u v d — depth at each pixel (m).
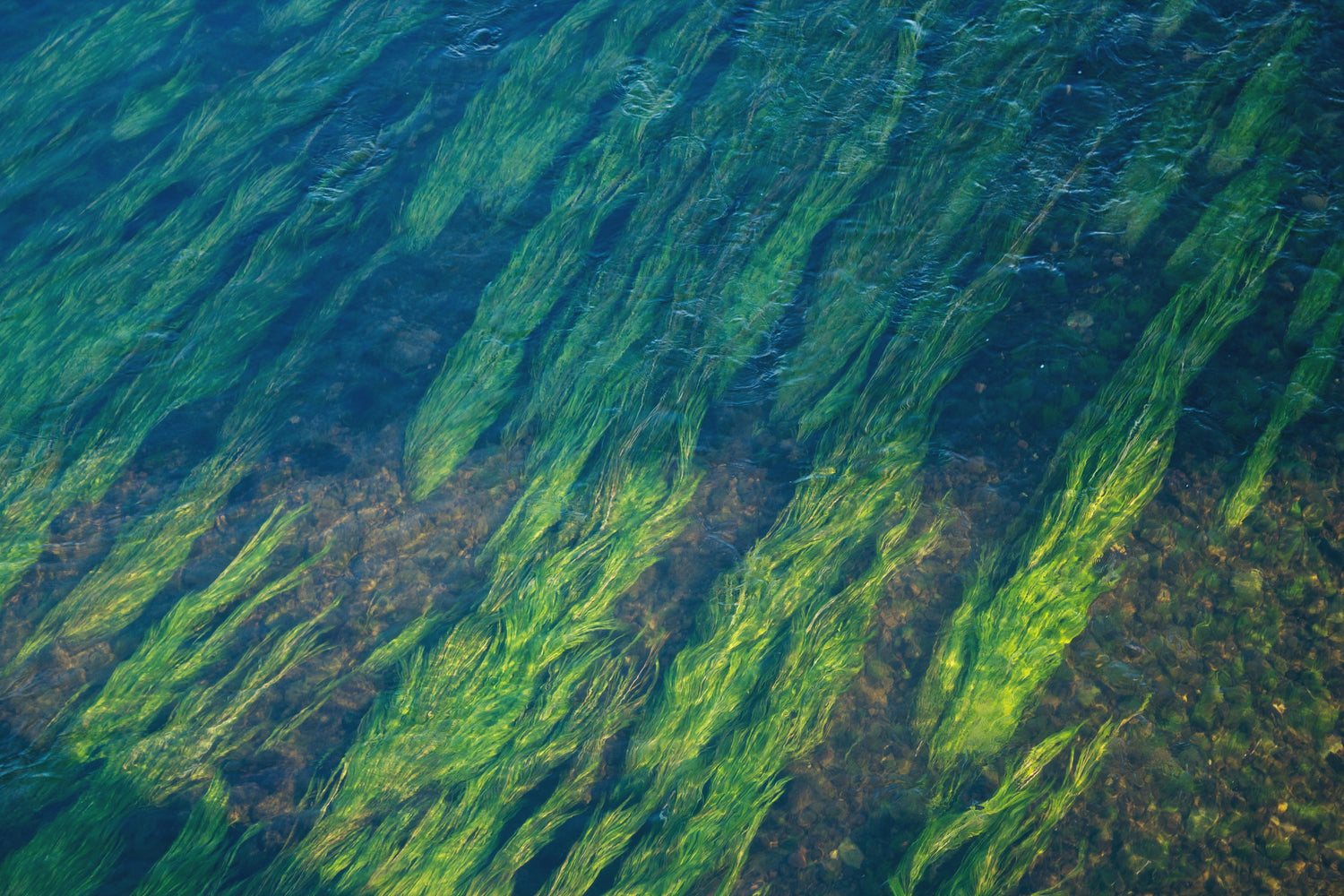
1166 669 5.95
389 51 7.70
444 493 6.50
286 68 7.66
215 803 5.91
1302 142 6.85
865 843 5.79
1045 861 5.73
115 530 6.44
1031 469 6.35
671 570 6.31
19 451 6.62
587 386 6.70
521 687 6.09
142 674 6.16
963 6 7.53
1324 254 6.56
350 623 6.25
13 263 7.07
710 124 7.32
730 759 5.94
